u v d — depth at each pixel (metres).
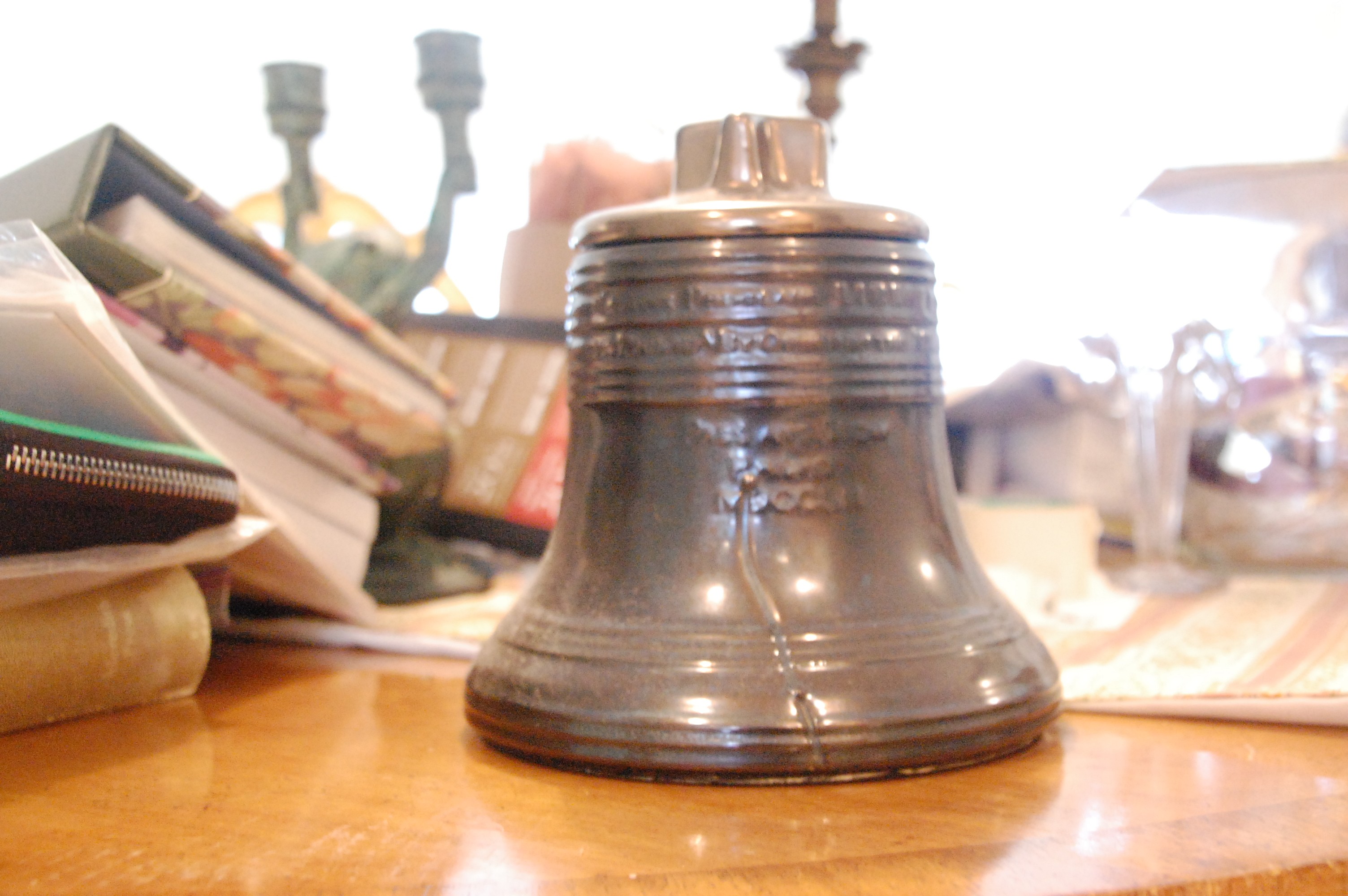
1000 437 1.45
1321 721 0.62
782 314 0.56
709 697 0.53
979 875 0.45
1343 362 1.26
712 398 0.56
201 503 0.61
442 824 0.50
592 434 0.59
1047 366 1.35
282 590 0.79
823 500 0.56
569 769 0.56
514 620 0.60
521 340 1.13
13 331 0.56
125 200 0.71
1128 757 0.58
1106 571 1.13
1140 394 1.11
